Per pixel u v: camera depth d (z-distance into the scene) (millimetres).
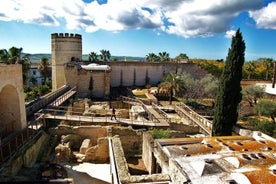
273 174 9914
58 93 35594
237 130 22656
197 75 61625
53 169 16297
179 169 11164
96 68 43719
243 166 11258
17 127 19516
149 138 19391
